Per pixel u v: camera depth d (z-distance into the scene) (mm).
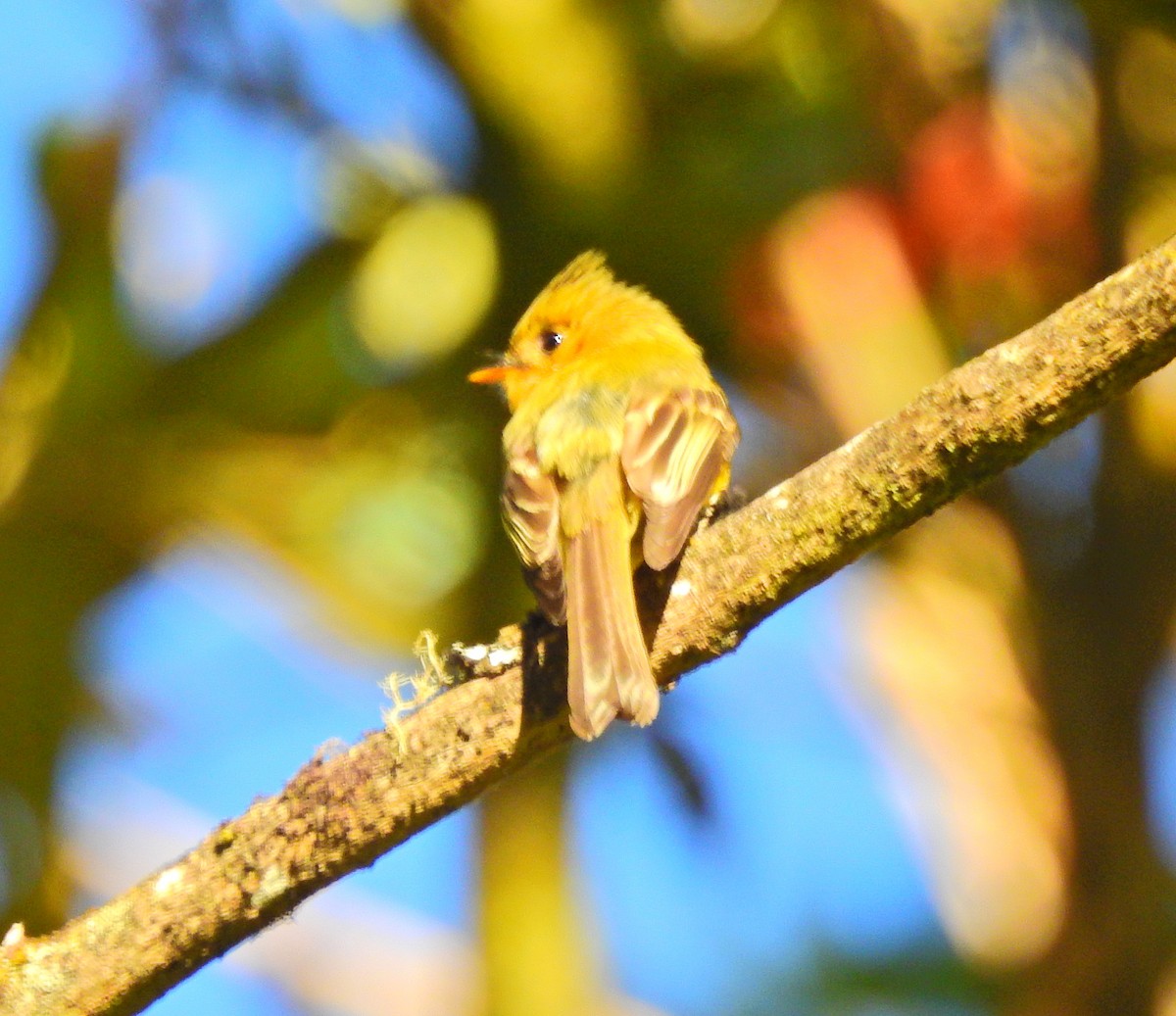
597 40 11203
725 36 11305
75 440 11641
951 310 11391
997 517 11430
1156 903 9984
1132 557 10789
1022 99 11375
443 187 11492
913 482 6020
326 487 11578
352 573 11688
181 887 6160
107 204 11633
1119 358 5762
